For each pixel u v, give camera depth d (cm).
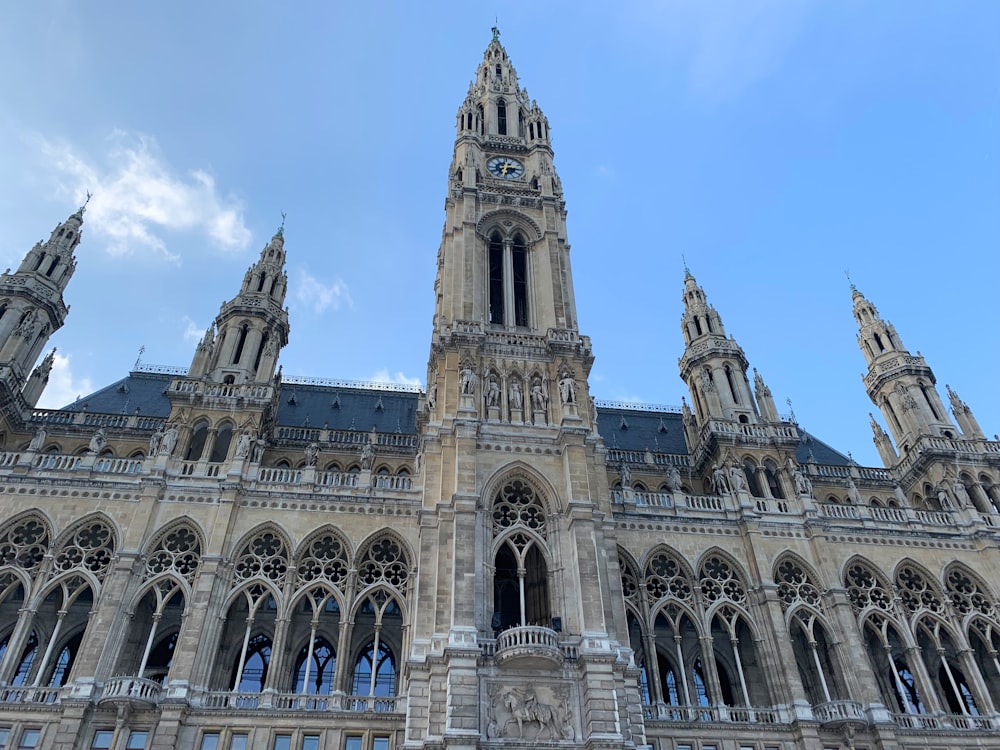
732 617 4669
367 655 4459
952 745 4238
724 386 6341
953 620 4875
